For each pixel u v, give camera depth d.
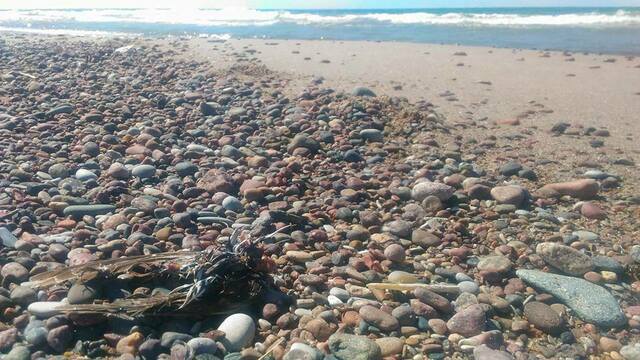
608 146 1.31
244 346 0.62
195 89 1.84
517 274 0.76
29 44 2.97
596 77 2.05
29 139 1.29
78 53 2.53
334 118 1.47
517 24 4.51
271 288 0.71
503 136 1.40
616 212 0.98
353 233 0.87
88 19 6.64
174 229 0.87
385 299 0.71
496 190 1.03
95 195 0.99
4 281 0.71
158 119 1.47
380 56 2.64
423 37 3.72
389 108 1.57
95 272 0.70
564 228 0.91
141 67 2.23
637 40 3.21
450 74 2.16
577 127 1.44
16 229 0.85
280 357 0.60
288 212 0.94
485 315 0.67
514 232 0.90
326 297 0.71
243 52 2.75
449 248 0.85
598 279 0.76
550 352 0.63
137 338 0.61
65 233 0.84
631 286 0.76
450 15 5.58
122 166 1.10
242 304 0.68
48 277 0.70
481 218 0.95
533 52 2.74
